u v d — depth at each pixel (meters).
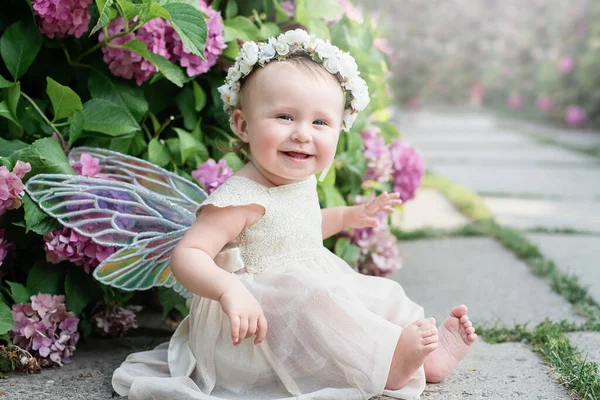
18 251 2.00
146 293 2.36
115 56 1.98
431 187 5.02
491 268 2.93
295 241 1.68
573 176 5.54
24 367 1.76
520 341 2.05
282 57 1.68
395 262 2.58
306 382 1.60
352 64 1.70
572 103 9.28
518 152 7.04
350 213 1.95
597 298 2.47
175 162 2.14
